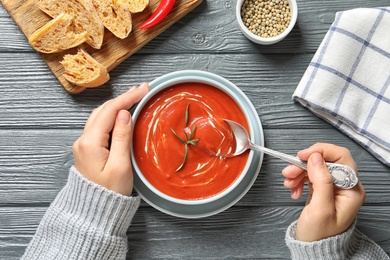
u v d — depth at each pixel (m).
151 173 0.65
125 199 0.62
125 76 0.70
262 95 0.71
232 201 0.67
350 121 0.69
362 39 0.68
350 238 0.66
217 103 0.65
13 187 0.69
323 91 0.68
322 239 0.60
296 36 0.71
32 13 0.68
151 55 0.71
